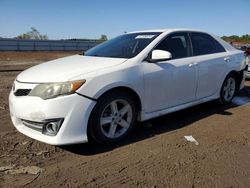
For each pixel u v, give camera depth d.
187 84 5.42
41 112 3.92
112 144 4.47
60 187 3.32
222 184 3.40
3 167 3.74
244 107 6.67
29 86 4.11
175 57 5.30
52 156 4.08
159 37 5.18
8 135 4.78
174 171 3.69
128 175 3.59
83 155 4.11
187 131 5.07
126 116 4.62
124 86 4.40
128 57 4.78
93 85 4.08
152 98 4.85
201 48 5.91
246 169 3.76
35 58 28.66
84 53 5.61
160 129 5.15
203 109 6.43
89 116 4.10
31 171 3.66
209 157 4.08
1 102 6.91
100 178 3.52
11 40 38.06
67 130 3.94
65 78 3.99
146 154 4.16
